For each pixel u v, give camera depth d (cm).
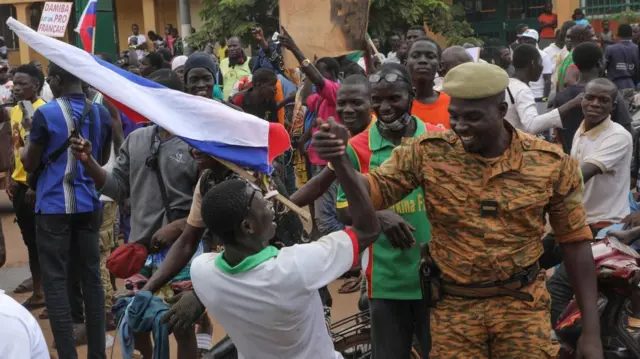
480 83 343
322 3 569
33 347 305
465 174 358
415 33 1061
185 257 440
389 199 373
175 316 410
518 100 680
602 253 459
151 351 504
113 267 483
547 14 2212
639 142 718
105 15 2461
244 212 330
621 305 461
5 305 302
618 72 1385
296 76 1084
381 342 438
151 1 2808
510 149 357
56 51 400
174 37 2548
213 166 424
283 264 331
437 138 365
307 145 905
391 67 441
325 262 335
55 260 582
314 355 350
